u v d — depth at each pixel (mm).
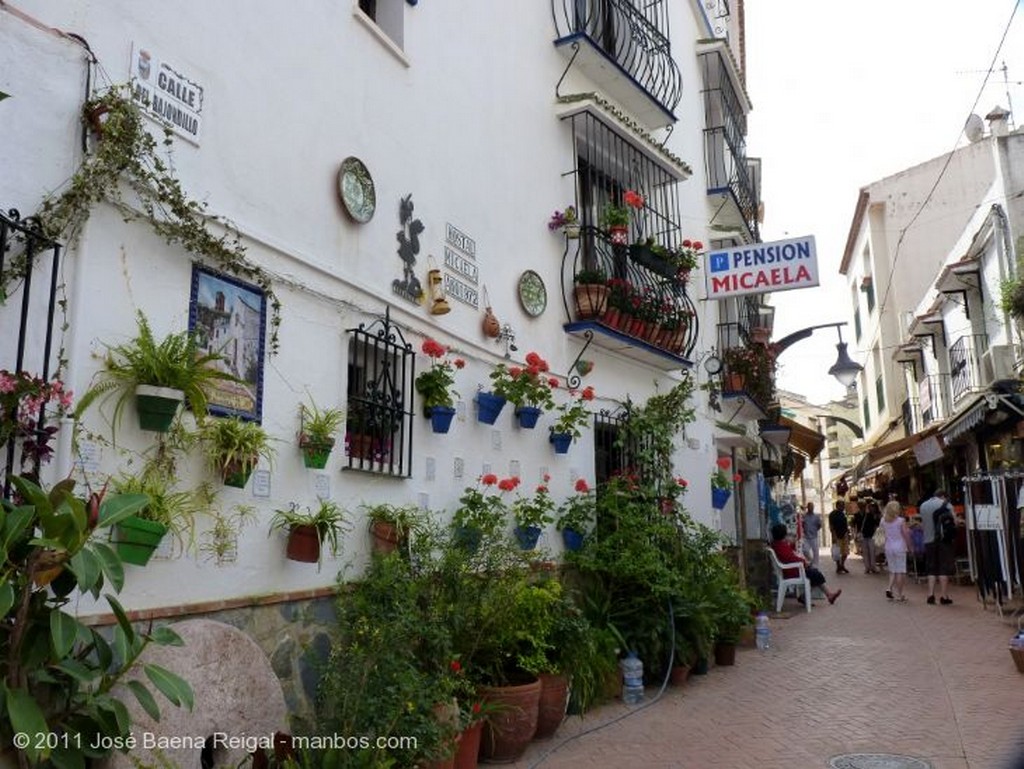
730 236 13336
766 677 8367
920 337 23500
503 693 5633
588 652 6633
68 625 3066
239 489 4484
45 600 3207
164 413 3898
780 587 13500
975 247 18031
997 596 12211
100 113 3814
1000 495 11836
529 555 6496
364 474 5535
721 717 6820
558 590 6500
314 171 5355
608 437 9422
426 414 6270
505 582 6016
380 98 6105
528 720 5688
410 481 6035
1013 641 8438
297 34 5293
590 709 7008
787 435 17594
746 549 14469
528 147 8344
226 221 4566
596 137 9492
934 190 27688
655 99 10336
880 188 28625
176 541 4055
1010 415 14547
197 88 4484
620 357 9828
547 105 8797
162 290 4172
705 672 8492
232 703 4152
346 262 5582
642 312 9438
